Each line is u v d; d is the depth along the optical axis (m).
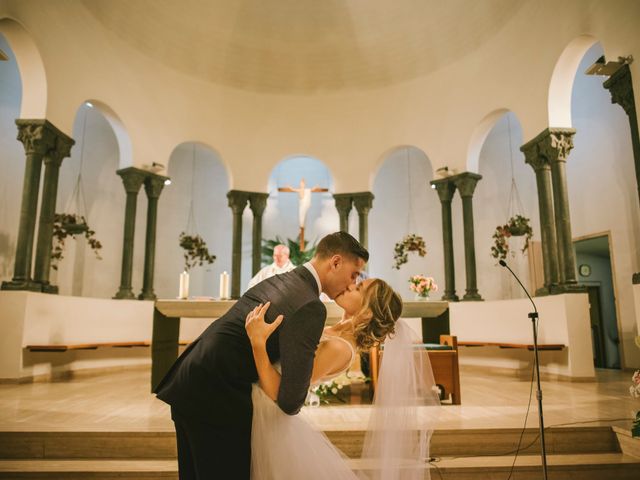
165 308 5.51
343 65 10.27
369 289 2.06
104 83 8.26
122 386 6.43
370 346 2.05
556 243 7.48
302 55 10.18
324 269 2.00
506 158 10.47
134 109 8.89
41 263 7.03
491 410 4.68
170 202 11.41
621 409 4.68
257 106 10.45
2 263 7.95
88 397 5.42
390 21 9.50
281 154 10.44
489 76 8.64
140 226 10.81
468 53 9.07
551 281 7.39
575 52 6.89
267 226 12.40
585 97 9.16
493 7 8.23
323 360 1.91
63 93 7.30
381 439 2.41
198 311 5.46
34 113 6.87
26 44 6.65
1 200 8.00
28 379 6.64
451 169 9.34
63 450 3.68
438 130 9.61
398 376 2.43
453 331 9.06
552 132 7.16
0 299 6.48
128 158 8.87
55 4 7.10
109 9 8.12
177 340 6.33
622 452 3.80
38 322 6.77
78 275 9.52
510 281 10.18
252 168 10.28
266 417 1.84
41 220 7.09
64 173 9.38
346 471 1.98
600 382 6.86
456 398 4.99
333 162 10.40
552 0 7.13
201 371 1.76
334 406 4.93
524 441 3.83
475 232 10.66
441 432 3.81
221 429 1.78
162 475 3.32
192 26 9.25
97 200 9.97
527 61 7.73
